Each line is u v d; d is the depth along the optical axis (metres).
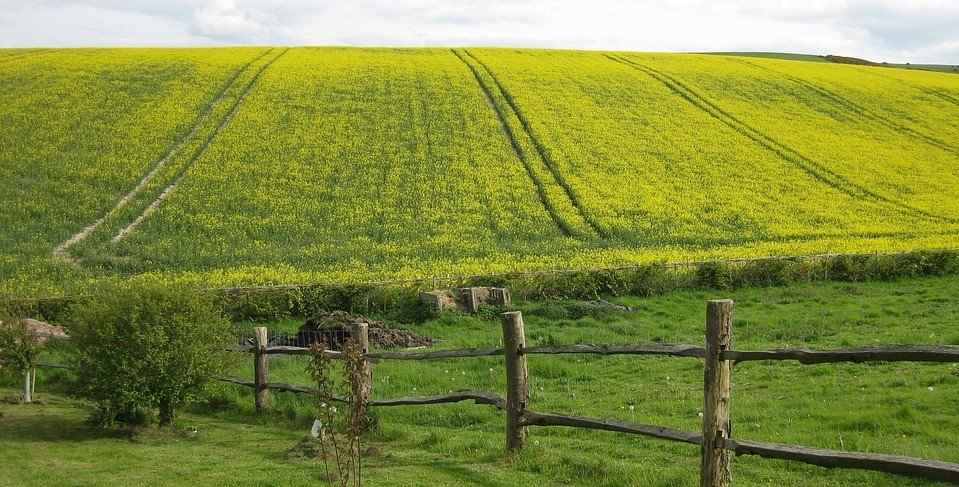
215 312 13.54
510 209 46.09
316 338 21.02
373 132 58.12
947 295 26.84
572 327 23.03
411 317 25.55
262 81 68.38
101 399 12.50
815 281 31.30
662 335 21.39
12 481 9.52
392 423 13.08
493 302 26.75
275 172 50.72
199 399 13.07
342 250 39.34
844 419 11.76
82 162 50.91
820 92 74.38
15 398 15.34
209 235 41.75
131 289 12.98
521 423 10.22
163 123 57.72
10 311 21.20
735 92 72.50
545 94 67.56
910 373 14.57
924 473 6.63
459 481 9.23
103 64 72.50
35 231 41.38
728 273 30.27
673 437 8.49
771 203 48.03
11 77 67.44
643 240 41.34
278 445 11.59
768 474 9.33
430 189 48.75
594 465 9.47
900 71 87.94
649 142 58.25
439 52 84.69
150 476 9.74
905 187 51.81
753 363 16.48
